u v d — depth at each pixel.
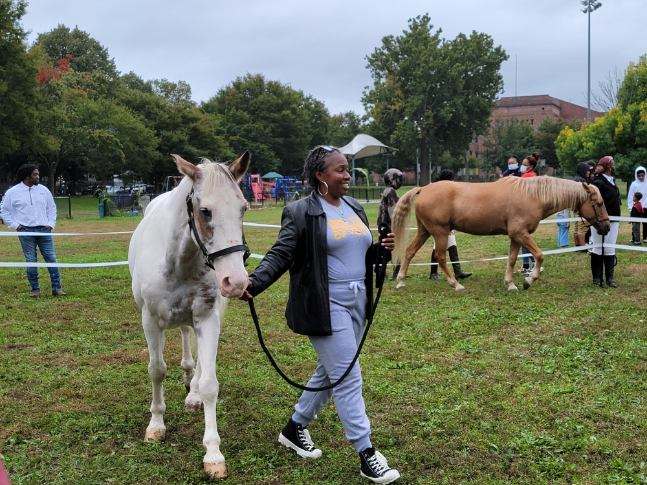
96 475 3.31
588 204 7.89
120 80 60.06
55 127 35.91
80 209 31.91
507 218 8.08
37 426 3.96
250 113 59.31
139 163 41.31
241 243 2.99
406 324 6.52
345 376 3.05
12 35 29.92
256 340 5.98
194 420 4.05
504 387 4.58
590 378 4.73
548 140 63.56
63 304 7.63
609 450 3.48
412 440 3.70
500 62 52.19
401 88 52.56
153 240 3.60
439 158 61.91
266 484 3.21
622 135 28.55
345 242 3.07
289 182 40.31
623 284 8.38
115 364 5.26
